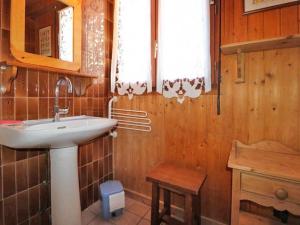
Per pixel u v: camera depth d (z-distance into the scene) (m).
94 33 1.67
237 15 1.23
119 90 1.73
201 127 1.40
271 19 1.13
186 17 1.35
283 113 1.13
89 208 1.64
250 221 1.08
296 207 0.82
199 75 1.33
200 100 1.39
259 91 1.19
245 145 1.21
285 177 0.82
